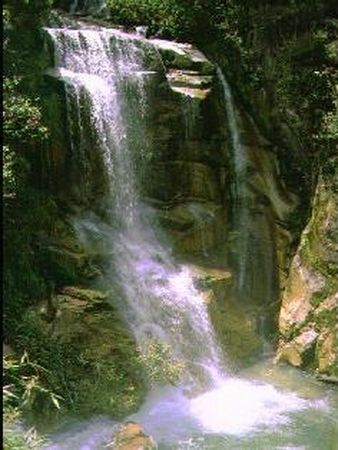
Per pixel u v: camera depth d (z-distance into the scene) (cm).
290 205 1602
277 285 1577
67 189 1359
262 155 1633
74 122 1352
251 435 1118
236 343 1409
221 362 1358
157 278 1356
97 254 1298
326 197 1464
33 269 1215
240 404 1227
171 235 1479
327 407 1230
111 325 1215
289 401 1250
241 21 1667
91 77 1397
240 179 1606
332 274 1420
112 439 1031
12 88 1178
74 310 1191
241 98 1648
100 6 1789
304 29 1650
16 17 1273
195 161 1534
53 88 1323
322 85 1595
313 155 1578
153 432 1105
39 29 1334
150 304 1312
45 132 1198
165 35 1703
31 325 1114
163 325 1306
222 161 1577
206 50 1680
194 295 1380
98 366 1134
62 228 1298
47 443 1013
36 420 1034
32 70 1284
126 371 1173
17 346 1079
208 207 1545
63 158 1339
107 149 1412
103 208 1413
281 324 1477
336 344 1352
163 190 1500
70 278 1240
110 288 1274
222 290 1460
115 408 1109
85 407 1088
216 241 1541
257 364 1414
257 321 1497
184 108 1512
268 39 1658
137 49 1516
